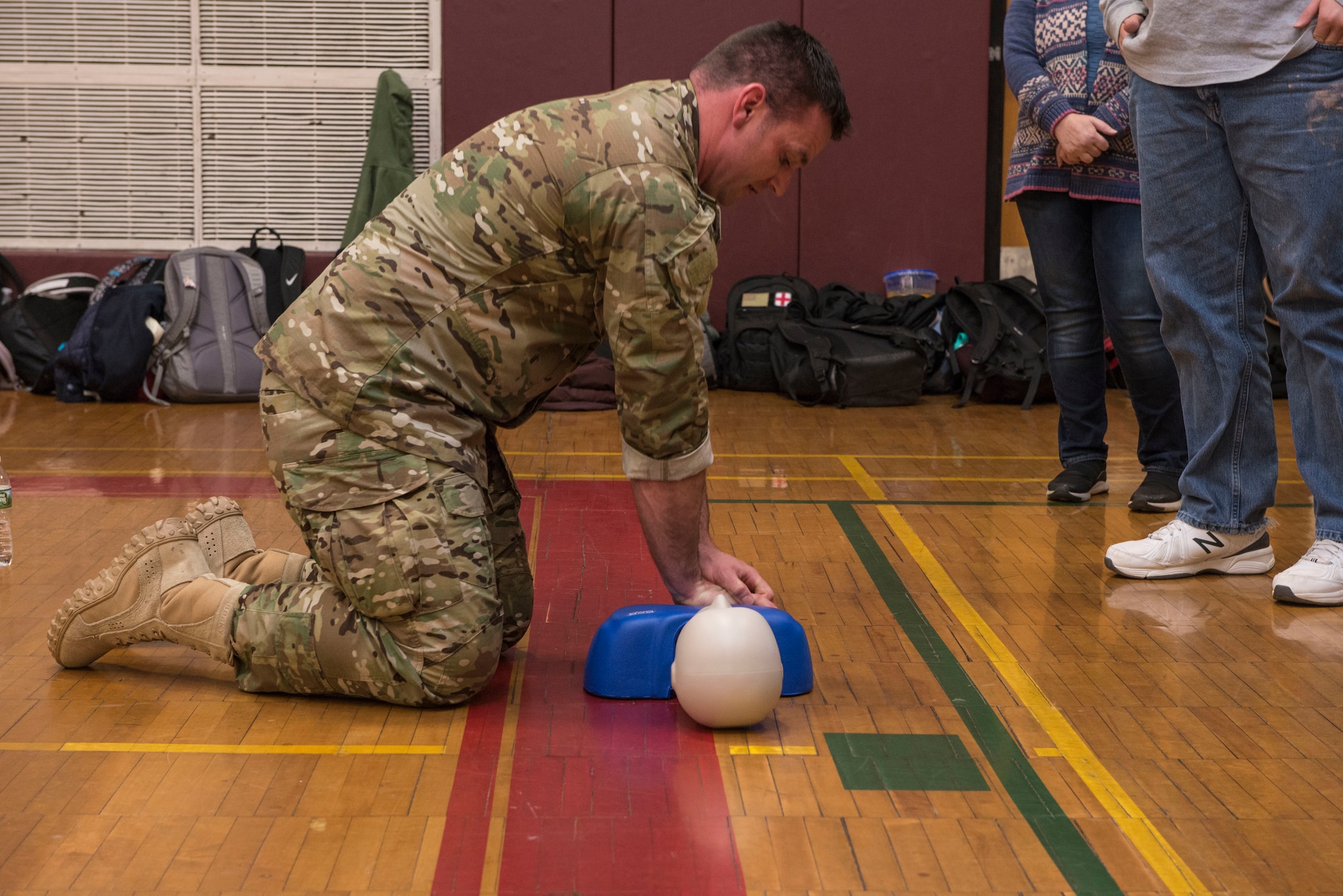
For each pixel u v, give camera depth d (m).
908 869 1.59
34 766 1.87
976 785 1.85
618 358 1.94
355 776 1.85
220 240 7.16
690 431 2.04
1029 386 6.09
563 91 7.05
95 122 7.05
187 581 2.16
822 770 1.89
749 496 3.99
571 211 1.92
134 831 1.67
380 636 2.05
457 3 6.97
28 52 7.00
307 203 7.15
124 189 7.10
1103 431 3.99
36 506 3.67
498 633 2.08
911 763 1.92
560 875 1.56
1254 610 2.75
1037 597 2.87
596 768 1.89
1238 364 2.92
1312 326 2.77
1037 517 3.71
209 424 5.48
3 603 2.71
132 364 5.98
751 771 1.88
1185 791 1.83
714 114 2.00
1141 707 2.17
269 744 1.96
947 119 7.11
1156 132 2.88
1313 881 1.57
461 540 2.02
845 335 6.23
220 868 1.57
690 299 1.93
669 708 2.15
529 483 4.12
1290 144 2.68
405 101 6.97
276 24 7.02
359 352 1.97
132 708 2.11
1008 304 6.38
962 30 7.05
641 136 1.92
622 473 4.33
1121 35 2.93
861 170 7.14
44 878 1.54
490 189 1.96
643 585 2.91
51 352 6.38
